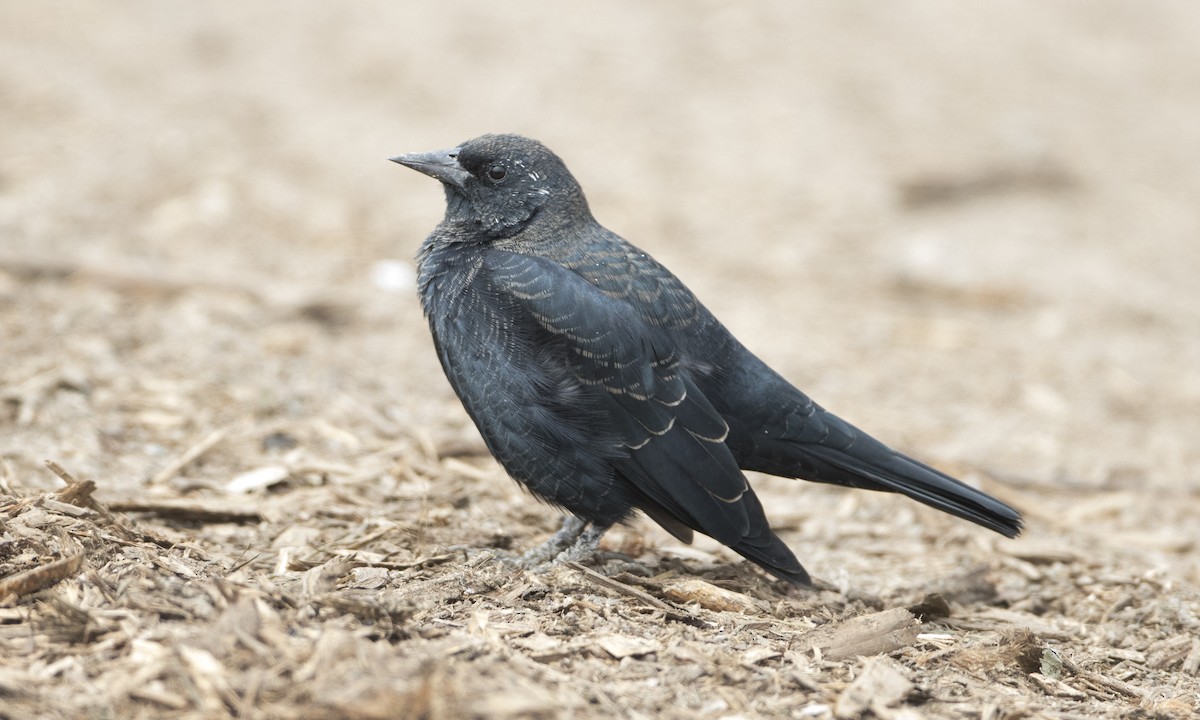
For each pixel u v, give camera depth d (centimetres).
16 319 1305
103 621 634
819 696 648
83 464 987
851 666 692
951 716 643
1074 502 1255
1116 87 3119
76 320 1324
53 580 668
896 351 1695
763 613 798
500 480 1077
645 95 2755
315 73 2720
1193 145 2789
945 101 2858
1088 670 772
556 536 908
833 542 1087
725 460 841
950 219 2298
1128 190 2492
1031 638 732
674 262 1923
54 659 604
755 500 839
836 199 2300
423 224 1952
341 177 2122
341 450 1095
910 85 2934
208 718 558
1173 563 1056
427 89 2680
